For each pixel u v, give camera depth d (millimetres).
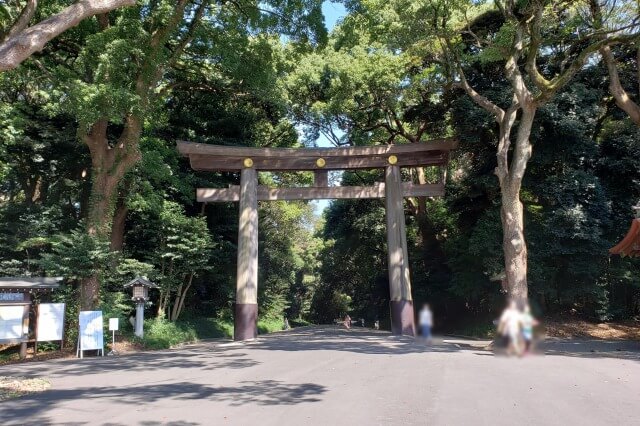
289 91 28797
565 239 21266
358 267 43312
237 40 21219
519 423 6082
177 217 21969
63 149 22969
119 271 19609
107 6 9648
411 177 33094
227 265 27641
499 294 23328
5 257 22266
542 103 16656
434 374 9969
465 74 22797
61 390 8820
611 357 13062
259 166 22016
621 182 22984
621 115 22953
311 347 16188
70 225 23547
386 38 17984
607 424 5996
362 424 6094
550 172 22797
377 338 19984
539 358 12750
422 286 30391
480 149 23531
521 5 18141
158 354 15422
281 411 6812
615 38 14766
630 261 23094
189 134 26375
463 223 26172
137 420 6395
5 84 20656
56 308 17125
